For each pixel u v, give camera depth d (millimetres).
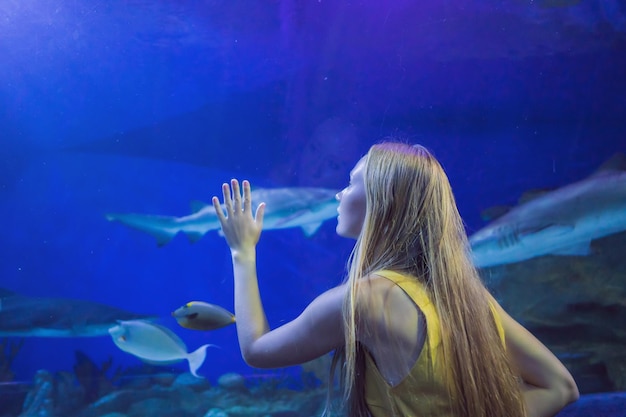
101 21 15031
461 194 17062
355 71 16984
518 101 15875
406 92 16500
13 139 21469
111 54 17406
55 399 7754
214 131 21422
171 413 7395
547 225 7531
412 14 14688
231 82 19016
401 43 15422
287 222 9414
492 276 7828
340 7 15062
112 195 22734
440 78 16484
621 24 12789
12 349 9953
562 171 16109
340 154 17312
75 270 22750
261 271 21250
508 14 13523
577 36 13539
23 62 18469
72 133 21797
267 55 17172
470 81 16016
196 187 22516
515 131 16391
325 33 15828
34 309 9133
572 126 15938
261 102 19844
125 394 7812
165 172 22453
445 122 17016
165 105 20828
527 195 7836
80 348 18391
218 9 14305
